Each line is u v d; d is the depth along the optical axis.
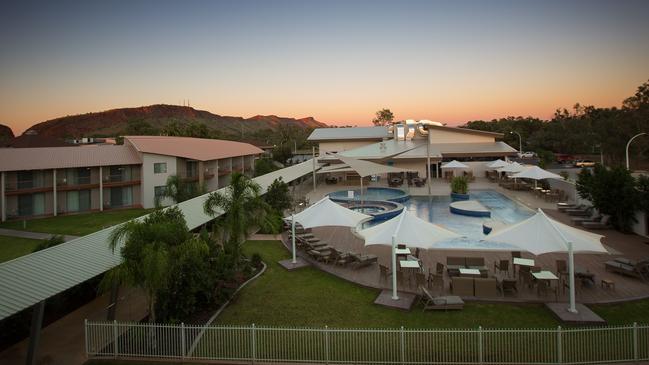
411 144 62.09
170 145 47.50
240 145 67.19
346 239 23.52
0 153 39.22
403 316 13.38
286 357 11.16
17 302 10.08
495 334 11.69
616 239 21.55
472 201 35.19
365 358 11.02
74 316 14.23
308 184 56.75
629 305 13.62
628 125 64.38
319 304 14.55
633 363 10.33
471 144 59.03
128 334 11.84
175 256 12.25
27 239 28.67
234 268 15.63
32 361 10.48
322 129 83.88
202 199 26.12
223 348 11.62
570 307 13.05
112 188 42.47
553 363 10.31
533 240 14.02
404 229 15.72
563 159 87.19
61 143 68.12
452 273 15.98
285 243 23.27
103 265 13.43
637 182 22.28
